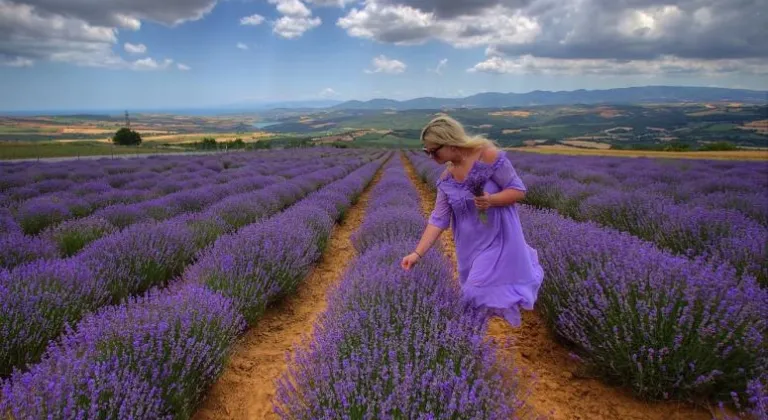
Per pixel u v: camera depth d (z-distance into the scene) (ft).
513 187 8.55
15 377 7.47
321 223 22.70
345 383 6.85
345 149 204.85
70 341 8.82
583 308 9.94
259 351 12.16
